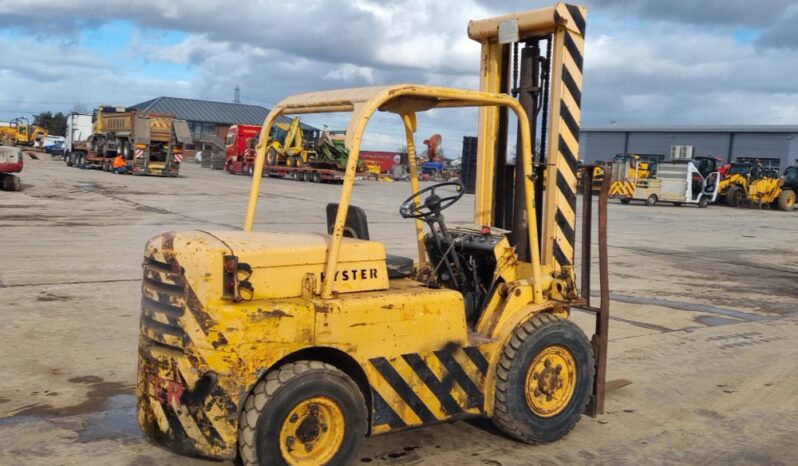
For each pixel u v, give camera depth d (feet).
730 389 21.49
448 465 15.21
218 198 83.97
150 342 13.41
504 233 17.30
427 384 14.58
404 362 14.23
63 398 18.51
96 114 134.51
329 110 14.73
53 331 24.66
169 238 13.48
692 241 65.00
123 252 42.11
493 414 15.79
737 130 180.75
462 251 17.16
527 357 15.70
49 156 187.73
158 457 15.12
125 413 17.60
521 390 15.74
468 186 20.27
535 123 18.28
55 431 16.38
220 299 12.57
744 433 17.92
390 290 14.71
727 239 68.28
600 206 17.17
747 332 29.35
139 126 119.55
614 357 24.70
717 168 122.52
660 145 196.24
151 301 13.42
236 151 150.71
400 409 14.25
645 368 23.44
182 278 12.81
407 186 131.34
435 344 14.62
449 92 14.48
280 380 12.78
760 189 122.01
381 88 13.74
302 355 13.65
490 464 15.35
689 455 16.39
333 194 99.14
